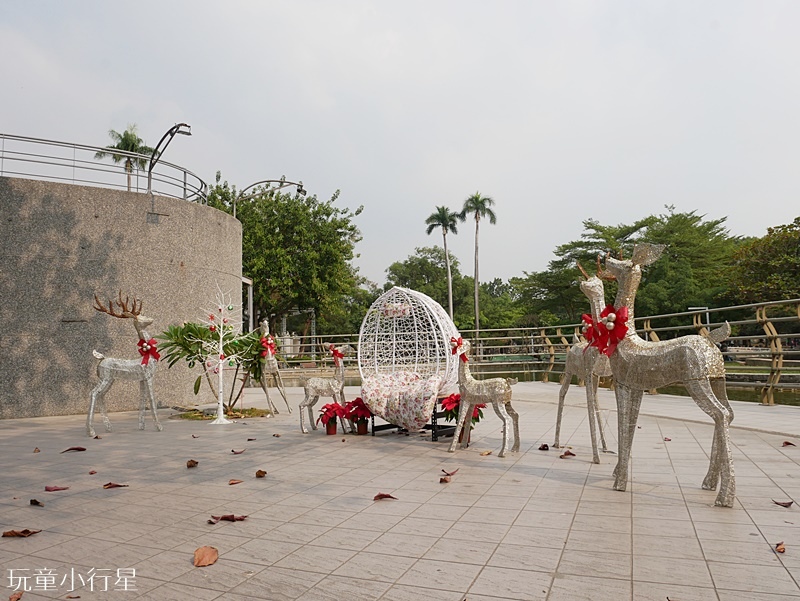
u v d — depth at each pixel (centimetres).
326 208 2656
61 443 773
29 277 1061
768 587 280
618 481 470
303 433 828
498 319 4262
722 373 434
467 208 3725
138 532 396
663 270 3123
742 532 361
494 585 292
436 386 746
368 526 395
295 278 2555
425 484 511
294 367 2338
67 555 355
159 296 1189
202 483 535
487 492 477
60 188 1098
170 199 1222
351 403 833
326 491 495
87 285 1110
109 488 521
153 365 889
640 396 469
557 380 1872
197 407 1184
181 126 1352
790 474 509
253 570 323
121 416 1065
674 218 3344
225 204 2619
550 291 3659
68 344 1085
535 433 779
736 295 2672
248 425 934
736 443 661
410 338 834
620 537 358
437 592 287
